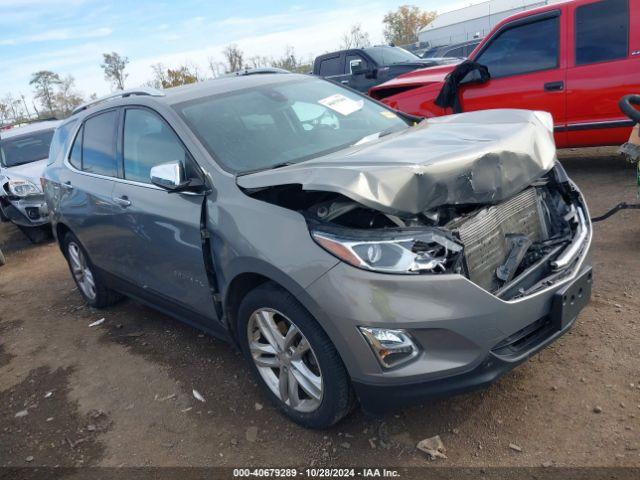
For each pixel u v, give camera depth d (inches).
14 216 334.0
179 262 140.0
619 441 102.7
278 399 123.6
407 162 103.7
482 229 112.2
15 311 231.0
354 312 98.3
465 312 96.8
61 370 169.8
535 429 109.4
